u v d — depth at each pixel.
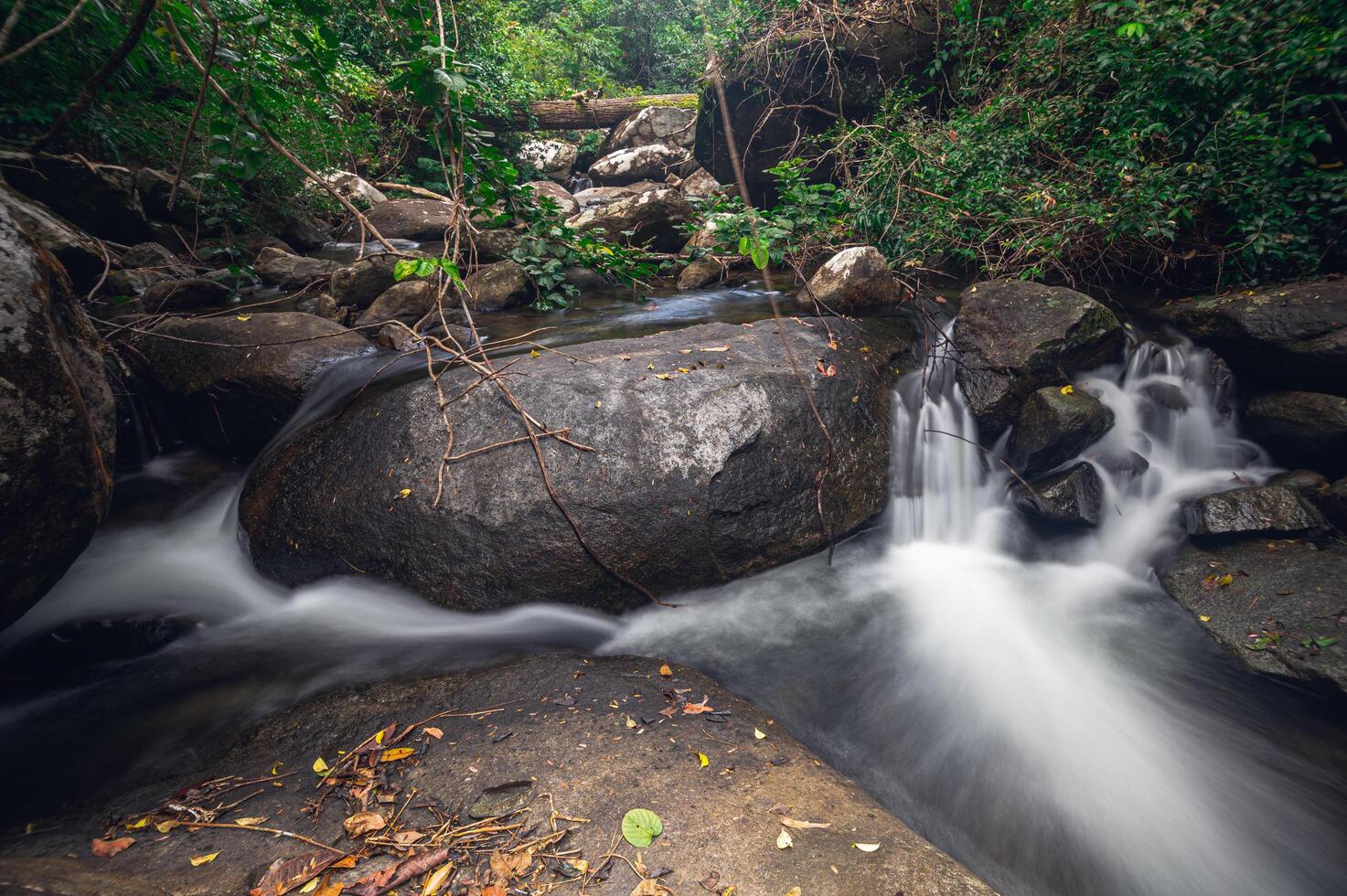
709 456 3.84
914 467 4.76
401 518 3.65
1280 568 3.87
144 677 3.21
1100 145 6.45
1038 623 3.95
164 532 4.11
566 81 20.58
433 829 2.19
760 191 10.76
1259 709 3.26
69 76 5.46
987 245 6.84
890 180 7.37
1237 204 5.32
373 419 4.00
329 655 3.38
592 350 4.66
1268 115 5.31
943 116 9.09
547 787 2.37
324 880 1.97
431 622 3.57
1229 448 4.99
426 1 4.93
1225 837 2.69
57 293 3.10
